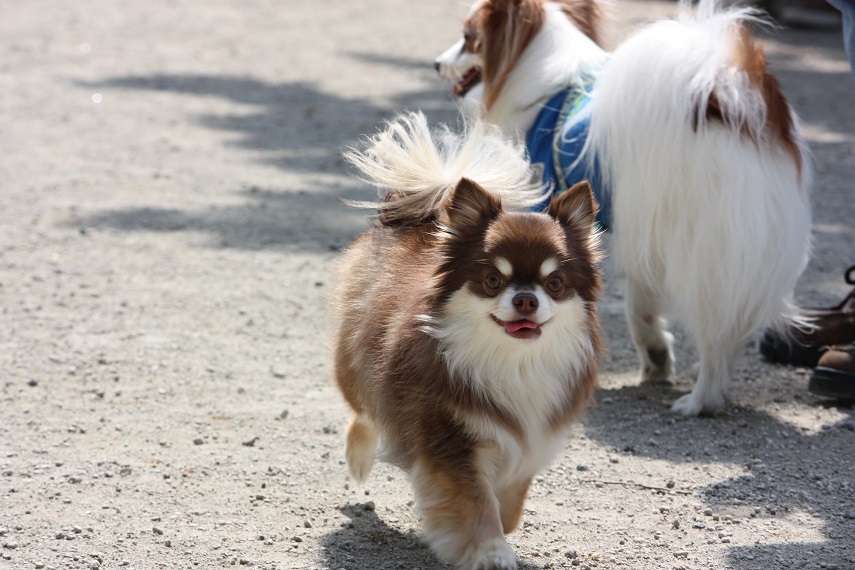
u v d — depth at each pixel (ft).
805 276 28.43
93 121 45.83
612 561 14.51
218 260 29.01
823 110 51.67
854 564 14.34
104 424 18.75
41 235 30.53
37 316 24.20
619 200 19.57
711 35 19.22
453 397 13.74
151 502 15.85
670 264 19.30
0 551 14.10
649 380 22.13
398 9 81.00
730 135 18.66
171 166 39.14
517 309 13.30
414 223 16.20
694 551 14.80
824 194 37.45
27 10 75.51
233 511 15.75
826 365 20.49
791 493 16.79
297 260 29.22
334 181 37.83
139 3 80.69
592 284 14.66
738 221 18.45
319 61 61.00
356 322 15.70
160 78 55.42
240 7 80.28
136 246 29.94
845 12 19.85
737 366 23.15
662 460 18.10
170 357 22.21
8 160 38.96
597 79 21.04
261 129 45.42
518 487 14.84
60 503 15.65
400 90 53.47
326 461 17.74
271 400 20.30
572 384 14.51
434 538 13.69
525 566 14.29
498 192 16.17
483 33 22.35
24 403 19.47
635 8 71.31
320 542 14.90
